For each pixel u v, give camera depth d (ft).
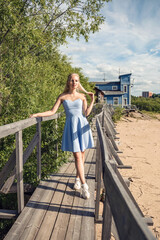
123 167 21.12
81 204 9.53
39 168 12.06
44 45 24.12
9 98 18.61
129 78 127.03
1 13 18.04
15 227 7.80
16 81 18.78
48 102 23.48
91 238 7.24
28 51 23.13
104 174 4.05
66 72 47.62
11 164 9.64
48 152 14.39
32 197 10.12
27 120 9.60
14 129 8.16
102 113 18.07
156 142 36.88
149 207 14.40
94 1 25.63
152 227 12.08
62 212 8.85
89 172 13.85
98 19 26.58
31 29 19.76
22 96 18.43
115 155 21.03
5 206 17.03
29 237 7.26
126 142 35.70
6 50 20.06
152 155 27.94
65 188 11.18
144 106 176.45
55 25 26.53
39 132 11.88
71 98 9.87
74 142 9.43
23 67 19.39
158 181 19.01
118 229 2.40
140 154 28.14
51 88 26.61
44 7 22.17
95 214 8.66
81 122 9.71
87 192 9.82
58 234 7.43
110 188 3.22
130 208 2.06
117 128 52.90
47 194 10.46
